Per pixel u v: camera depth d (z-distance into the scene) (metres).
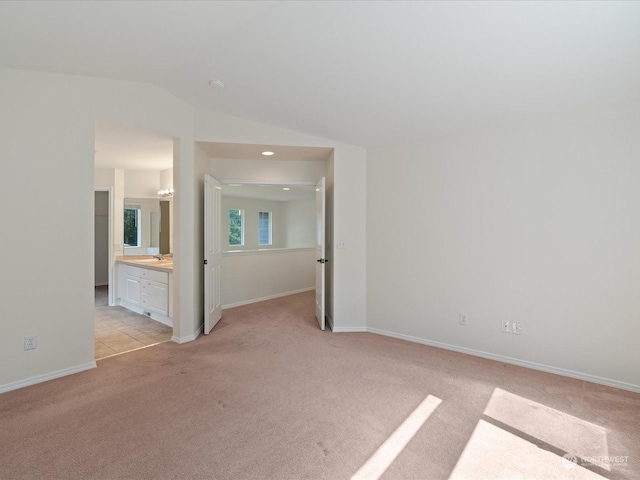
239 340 3.76
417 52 2.34
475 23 2.03
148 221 5.80
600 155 2.68
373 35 2.23
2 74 2.46
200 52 2.63
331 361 3.14
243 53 2.59
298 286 6.82
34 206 2.59
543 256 2.94
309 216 10.17
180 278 3.65
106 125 3.14
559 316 2.87
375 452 1.83
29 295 2.57
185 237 3.69
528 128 3.01
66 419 2.12
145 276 4.80
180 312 3.67
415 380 2.73
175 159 3.63
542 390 2.56
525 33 2.05
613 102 2.63
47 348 2.67
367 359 3.20
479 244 3.29
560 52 2.17
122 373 2.83
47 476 1.62
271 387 2.60
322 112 3.38
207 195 3.89
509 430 2.04
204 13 2.11
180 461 1.74
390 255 3.91
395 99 2.98
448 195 3.48
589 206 2.73
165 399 2.39
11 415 2.15
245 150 4.12
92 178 2.90
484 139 3.25
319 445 1.89
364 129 3.61
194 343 3.65
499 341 3.18
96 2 1.93
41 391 2.48
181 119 3.59
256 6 2.06
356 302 4.13
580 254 2.77
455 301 3.45
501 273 3.16
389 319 3.94
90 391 2.49
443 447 1.88
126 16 2.10
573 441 1.94
